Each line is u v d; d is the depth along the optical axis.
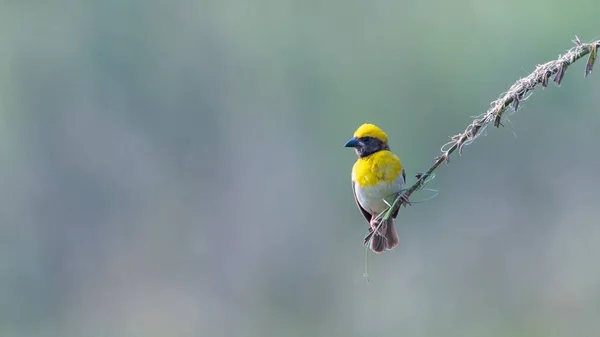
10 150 20.02
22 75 20.17
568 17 16.81
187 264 19.61
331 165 19.31
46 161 20.12
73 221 19.91
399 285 17.38
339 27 19.42
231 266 19.44
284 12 19.77
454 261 17.17
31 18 20.20
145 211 20.00
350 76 19.27
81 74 20.25
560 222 16.69
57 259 19.89
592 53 5.11
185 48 20.16
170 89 20.19
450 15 18.38
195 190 19.91
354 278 18.36
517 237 16.92
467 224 17.33
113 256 19.91
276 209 19.41
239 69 20.06
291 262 19.00
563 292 16.09
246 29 20.02
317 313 18.31
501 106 5.28
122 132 20.20
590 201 16.48
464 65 18.08
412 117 18.61
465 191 17.56
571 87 16.56
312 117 19.55
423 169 18.27
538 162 17.00
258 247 19.27
